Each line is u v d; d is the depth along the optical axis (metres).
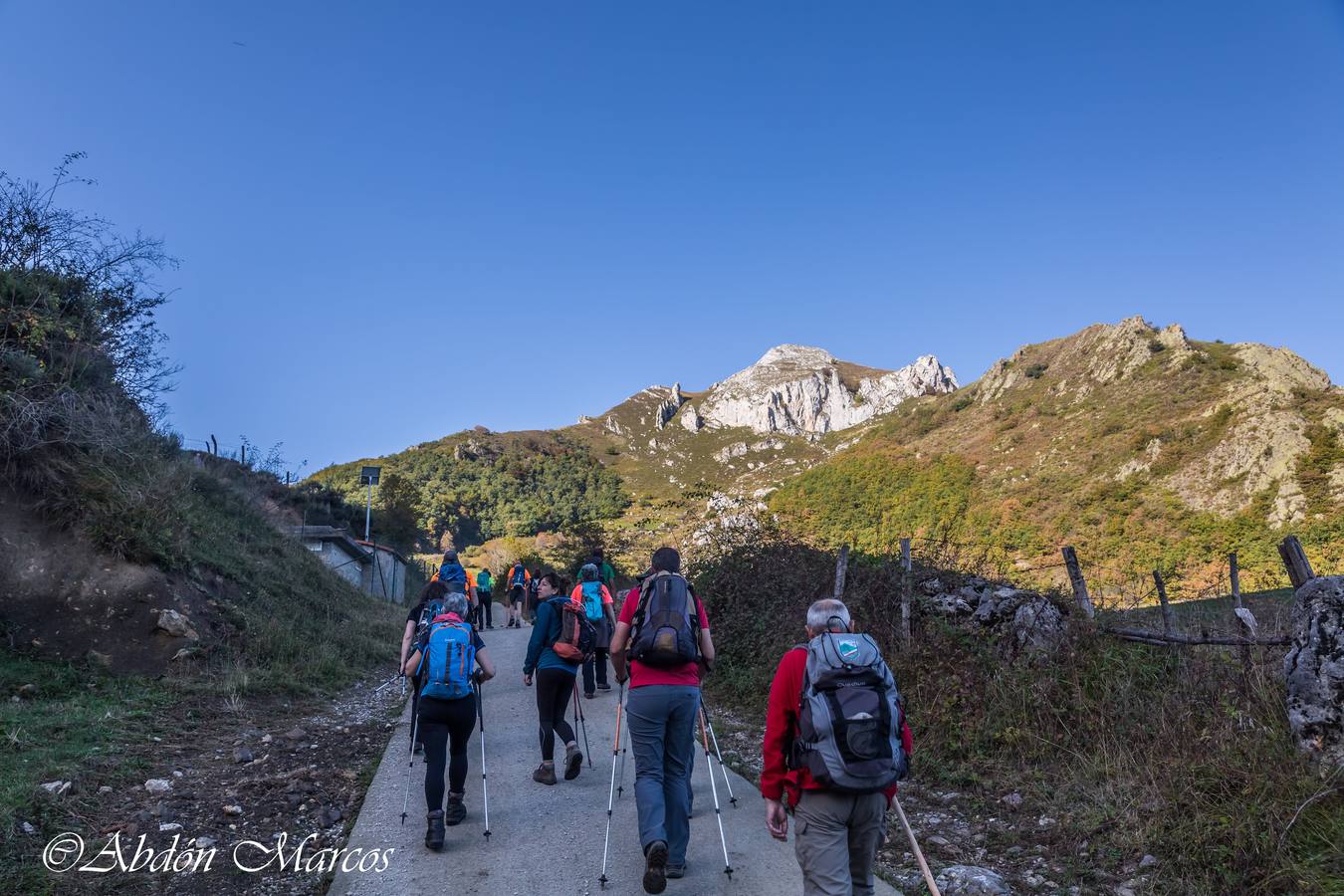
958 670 6.50
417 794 5.57
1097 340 110.00
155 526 9.20
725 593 11.38
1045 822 4.77
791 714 2.97
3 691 6.40
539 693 5.91
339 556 24.11
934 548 9.15
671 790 4.04
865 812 2.80
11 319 9.11
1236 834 3.85
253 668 8.59
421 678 5.07
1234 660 5.35
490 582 19.42
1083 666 6.00
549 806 5.34
